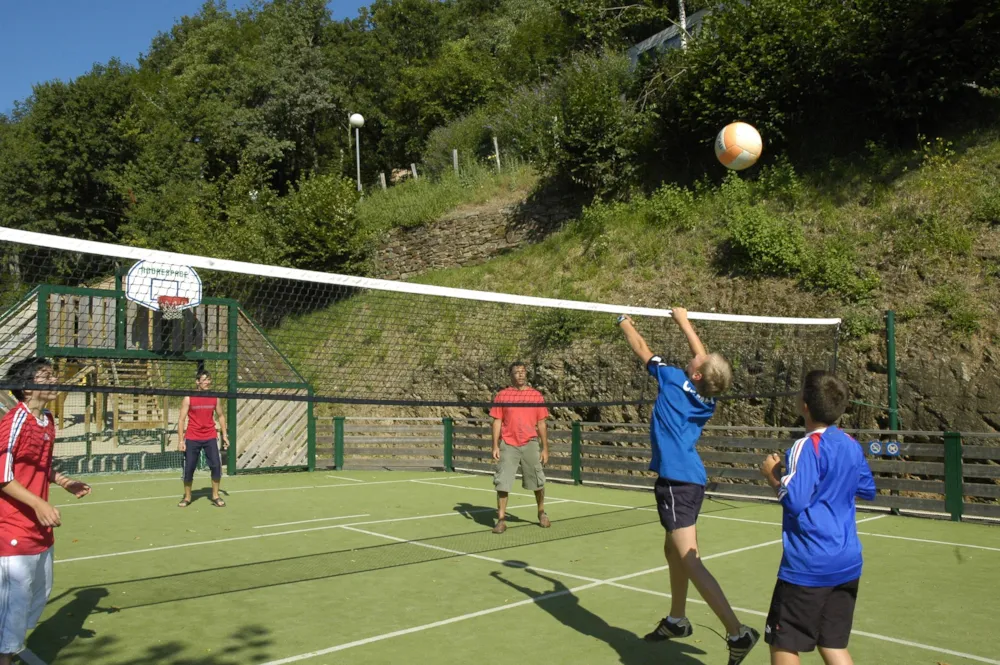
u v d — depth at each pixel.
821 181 16.02
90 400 15.47
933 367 11.54
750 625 5.16
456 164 26.84
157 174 34.34
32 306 11.93
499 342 16.80
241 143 38.75
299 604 5.68
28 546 3.88
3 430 3.81
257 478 14.18
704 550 7.70
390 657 4.51
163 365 15.89
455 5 50.75
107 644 4.74
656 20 27.31
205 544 8.00
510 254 21.05
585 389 15.24
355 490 12.47
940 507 9.77
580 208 20.48
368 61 42.28
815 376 3.36
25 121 36.66
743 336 13.95
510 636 4.91
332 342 15.52
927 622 5.26
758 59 17.16
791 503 3.15
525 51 35.72
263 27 51.16
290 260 24.11
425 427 15.80
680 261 16.58
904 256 13.36
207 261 5.16
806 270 14.30
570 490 12.58
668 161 19.50
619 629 5.06
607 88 19.98
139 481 13.66
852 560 3.13
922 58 14.99
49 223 33.38
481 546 7.86
